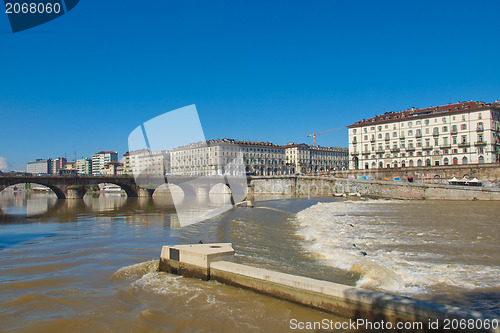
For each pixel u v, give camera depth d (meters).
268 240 19.14
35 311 8.32
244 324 7.32
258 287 9.05
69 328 7.32
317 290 7.85
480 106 85.94
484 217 31.08
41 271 12.49
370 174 81.62
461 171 67.81
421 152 93.88
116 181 89.25
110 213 41.38
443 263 13.02
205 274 10.30
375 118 106.75
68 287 10.32
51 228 27.17
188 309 8.20
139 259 14.45
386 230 22.52
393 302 6.73
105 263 13.72
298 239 19.52
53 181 81.25
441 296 9.19
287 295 8.44
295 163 163.38
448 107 94.81
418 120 94.88
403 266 12.50
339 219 29.81
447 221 27.89
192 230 23.64
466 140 86.88
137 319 7.71
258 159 149.38
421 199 60.69
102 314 8.06
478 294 9.35
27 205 63.38
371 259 13.72
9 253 16.30
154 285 10.06
